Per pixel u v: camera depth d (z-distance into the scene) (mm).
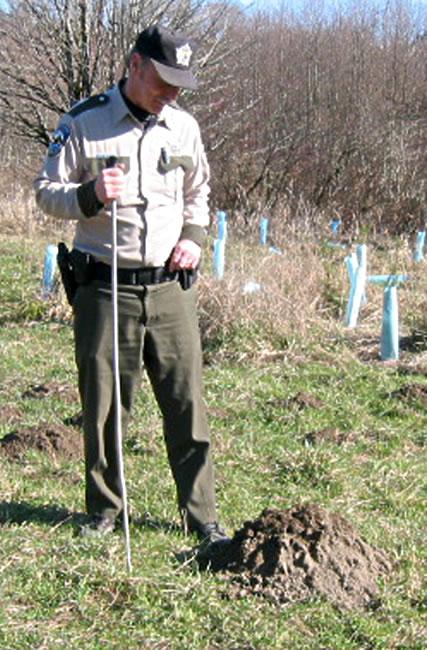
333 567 4199
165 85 4352
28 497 5227
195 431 4699
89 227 4504
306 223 14922
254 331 8930
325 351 8906
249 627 3930
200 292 9289
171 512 5055
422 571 4500
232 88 22359
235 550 4320
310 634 3930
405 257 14031
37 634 3818
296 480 5820
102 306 4520
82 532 4648
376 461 6160
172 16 16812
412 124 22672
